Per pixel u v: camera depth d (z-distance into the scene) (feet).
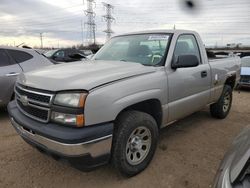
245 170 5.68
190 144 14.32
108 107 9.15
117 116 9.88
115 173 11.21
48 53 48.60
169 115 12.51
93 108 8.84
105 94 9.12
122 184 10.45
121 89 9.67
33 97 9.81
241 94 31.58
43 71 11.14
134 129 10.29
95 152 8.98
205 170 11.58
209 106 19.36
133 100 10.02
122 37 15.24
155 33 13.99
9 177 10.92
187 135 15.67
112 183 10.53
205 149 13.73
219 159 12.62
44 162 12.16
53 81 9.52
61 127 8.90
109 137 9.21
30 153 13.04
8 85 18.13
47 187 10.30
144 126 10.75
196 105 14.66
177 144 14.28
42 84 9.58
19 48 19.61
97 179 10.81
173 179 10.84
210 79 15.67
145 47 13.47
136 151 10.80
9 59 18.61
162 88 11.59
